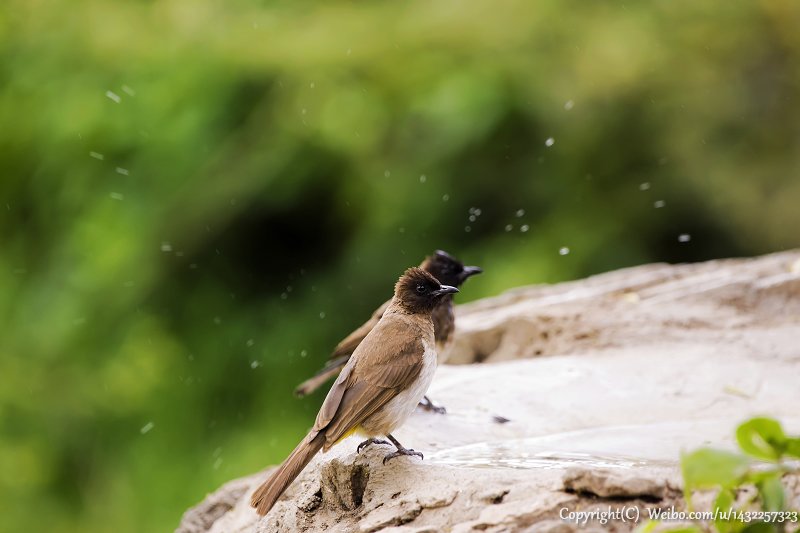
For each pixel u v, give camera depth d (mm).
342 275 16719
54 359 17453
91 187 17531
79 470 17406
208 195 16812
